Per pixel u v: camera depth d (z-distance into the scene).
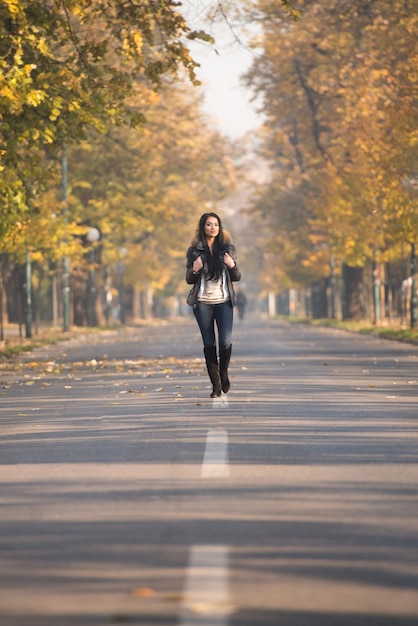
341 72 99.50
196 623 11.50
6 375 54.84
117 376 51.16
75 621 11.59
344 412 32.44
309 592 12.67
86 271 143.50
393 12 82.19
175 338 107.62
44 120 56.75
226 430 27.91
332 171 112.19
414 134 83.25
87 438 27.02
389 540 15.28
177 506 17.73
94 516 17.05
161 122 135.25
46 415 33.56
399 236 91.56
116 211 124.88
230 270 36.06
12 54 53.34
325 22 95.75
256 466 21.89
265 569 13.68
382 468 21.69
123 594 12.59
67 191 115.06
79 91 53.62
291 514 17.06
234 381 45.41
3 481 20.72
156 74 56.50
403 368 54.72
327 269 152.62
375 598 12.43
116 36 56.47
